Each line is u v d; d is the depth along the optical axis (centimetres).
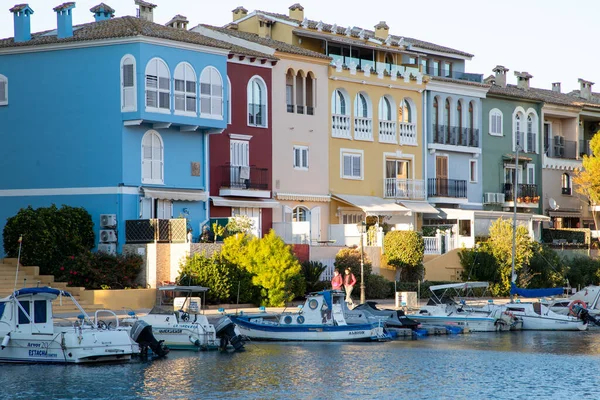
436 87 7594
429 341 5100
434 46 7900
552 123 8688
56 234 5369
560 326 5803
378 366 4184
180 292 5222
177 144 5931
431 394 3653
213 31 6831
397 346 4819
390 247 6444
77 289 5106
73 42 5688
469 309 5741
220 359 4259
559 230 8225
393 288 6291
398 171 7394
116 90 5625
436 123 7606
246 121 6359
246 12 7531
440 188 7544
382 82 7225
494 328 5628
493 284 6806
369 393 3641
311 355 4425
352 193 7044
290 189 6625
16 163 5862
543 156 8438
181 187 5938
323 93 6881
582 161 8662
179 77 5784
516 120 8281
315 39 7112
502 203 8038
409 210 7088
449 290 6438
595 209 8594
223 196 6184
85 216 5575
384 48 7325
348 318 5103
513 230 6462
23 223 5322
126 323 4453
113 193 5622
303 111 6756
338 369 4081
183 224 5447
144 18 6525
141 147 5719
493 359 4459
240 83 6328
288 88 6681
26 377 3772
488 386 3809
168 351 4334
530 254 6919
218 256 5475
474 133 7875
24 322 4075
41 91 5806
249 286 5466
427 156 7531
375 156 7200
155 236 5441
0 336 4072
